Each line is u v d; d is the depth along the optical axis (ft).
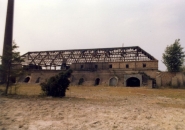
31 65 197.16
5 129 25.91
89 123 29.86
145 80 143.84
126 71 156.56
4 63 70.18
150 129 27.48
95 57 175.73
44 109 41.24
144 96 78.54
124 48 169.37
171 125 29.94
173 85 135.44
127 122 31.12
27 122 29.96
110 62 166.40
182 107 49.24
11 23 144.66
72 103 51.34
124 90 109.70
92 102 54.75
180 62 148.66
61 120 31.60
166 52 152.56
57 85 69.15
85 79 165.68
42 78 183.52
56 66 190.49
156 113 39.58
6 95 67.31
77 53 188.03
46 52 203.92
